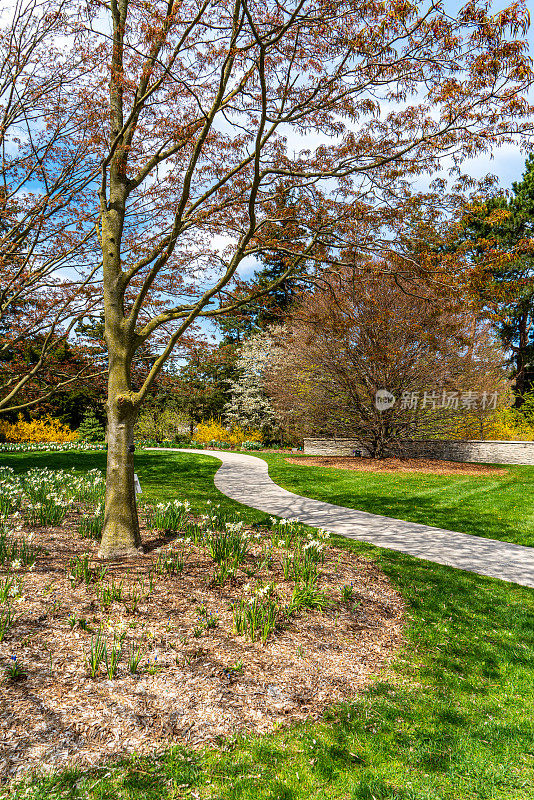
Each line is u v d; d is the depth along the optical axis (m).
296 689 3.68
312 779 2.74
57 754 2.77
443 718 3.45
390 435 18.84
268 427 30.88
